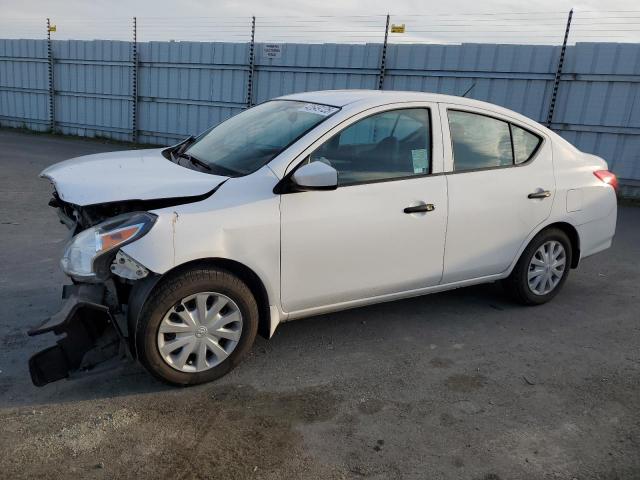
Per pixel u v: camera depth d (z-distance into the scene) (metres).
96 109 17.30
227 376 3.43
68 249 3.14
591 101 10.30
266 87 13.95
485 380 3.52
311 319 4.32
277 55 13.54
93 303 3.00
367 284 3.73
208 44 14.52
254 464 2.66
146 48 15.67
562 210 4.58
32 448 2.70
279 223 3.30
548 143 4.58
